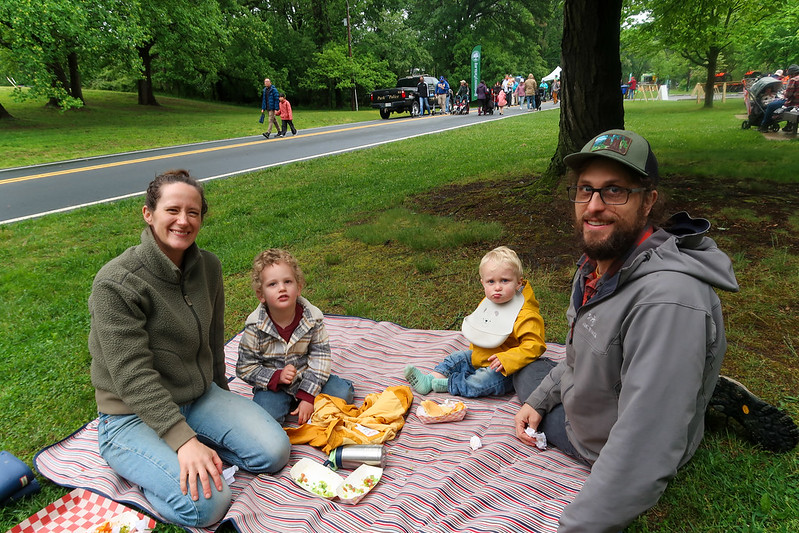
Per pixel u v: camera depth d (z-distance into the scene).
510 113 27.69
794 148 10.05
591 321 1.95
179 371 2.55
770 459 2.47
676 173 8.16
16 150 14.86
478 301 4.61
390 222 6.87
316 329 3.21
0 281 5.64
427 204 7.81
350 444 2.78
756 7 14.84
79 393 3.53
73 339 4.32
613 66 6.83
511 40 50.47
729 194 6.67
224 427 2.62
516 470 2.50
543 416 2.69
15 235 7.31
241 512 2.29
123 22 21.45
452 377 3.29
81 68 26.94
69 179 11.28
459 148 13.10
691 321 1.60
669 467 1.58
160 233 2.40
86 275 5.82
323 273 5.51
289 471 2.65
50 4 17.77
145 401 2.32
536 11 49.34
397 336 4.11
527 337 3.09
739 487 2.31
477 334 3.22
